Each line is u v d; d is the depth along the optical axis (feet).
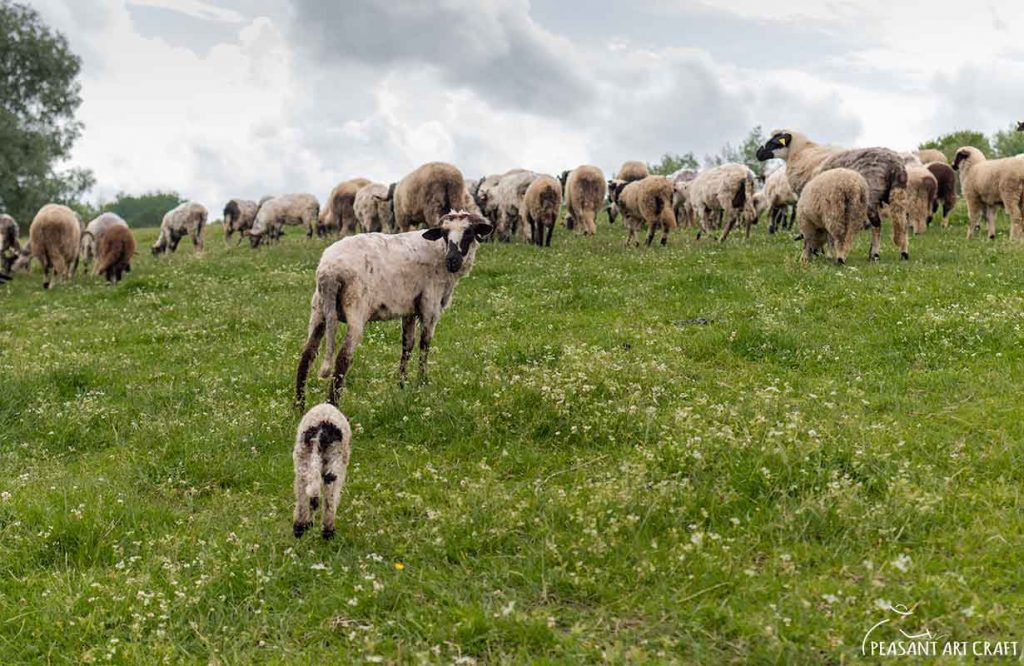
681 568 16.65
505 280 51.60
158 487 23.35
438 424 26.53
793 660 13.46
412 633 15.21
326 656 14.79
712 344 33.71
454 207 61.41
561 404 26.32
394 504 21.22
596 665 13.98
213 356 37.96
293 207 101.55
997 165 57.82
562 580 16.51
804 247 49.32
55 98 156.25
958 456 21.11
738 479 20.20
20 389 31.96
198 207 90.84
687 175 98.89
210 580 17.24
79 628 15.79
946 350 30.58
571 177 77.51
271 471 24.02
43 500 21.38
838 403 26.30
